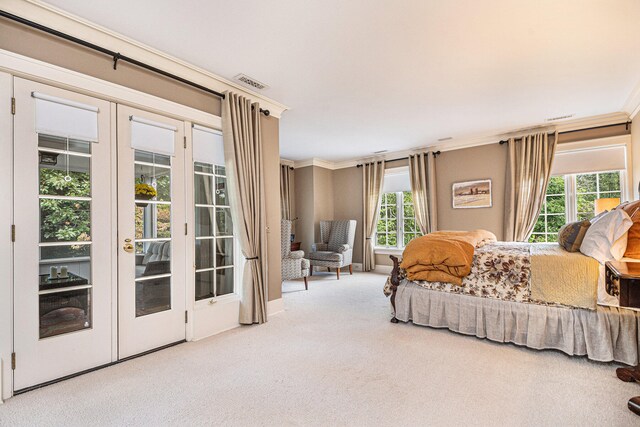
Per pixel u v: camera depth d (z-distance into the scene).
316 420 1.64
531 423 1.59
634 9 2.06
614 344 2.25
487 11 2.08
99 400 1.84
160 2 1.96
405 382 2.02
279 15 2.11
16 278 1.92
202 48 2.52
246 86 3.24
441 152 5.65
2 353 1.85
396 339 2.78
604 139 4.17
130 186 2.45
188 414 1.70
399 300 3.25
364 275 6.24
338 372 2.17
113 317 2.33
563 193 4.60
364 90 3.36
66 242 2.13
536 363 2.28
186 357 2.44
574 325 2.38
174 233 2.73
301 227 7.04
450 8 2.05
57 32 2.05
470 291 2.85
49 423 1.63
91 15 2.08
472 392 1.90
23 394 1.90
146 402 1.82
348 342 2.72
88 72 2.23
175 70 2.73
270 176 3.67
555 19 2.17
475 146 5.28
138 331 2.47
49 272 2.06
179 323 2.74
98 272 2.26
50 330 2.06
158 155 2.64
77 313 2.17
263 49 2.54
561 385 1.97
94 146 2.25
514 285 2.64
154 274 2.60
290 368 2.23
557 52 2.61
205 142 3.00
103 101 2.31
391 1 1.98
